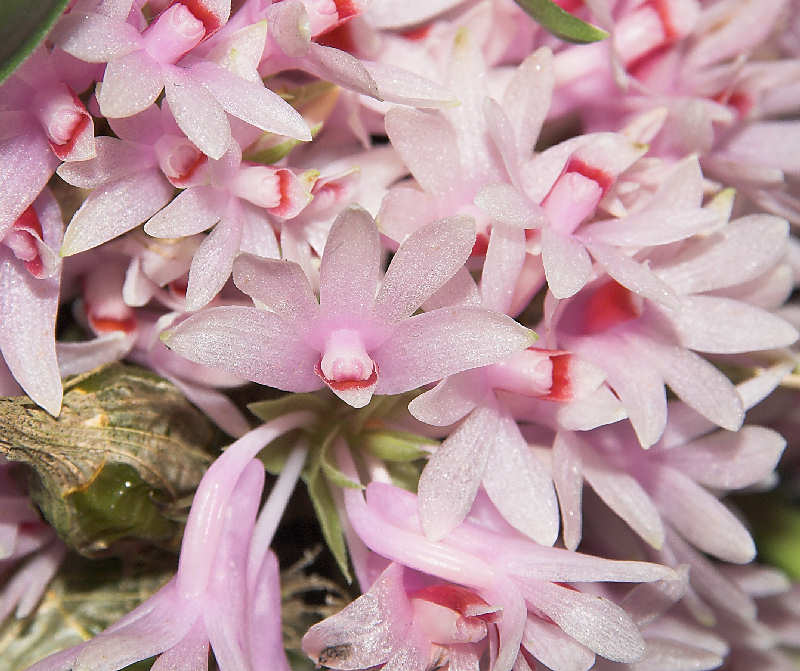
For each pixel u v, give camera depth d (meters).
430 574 0.15
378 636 0.15
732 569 0.19
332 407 0.16
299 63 0.15
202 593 0.15
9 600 0.17
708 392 0.16
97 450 0.16
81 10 0.15
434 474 0.15
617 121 0.17
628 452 0.17
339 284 0.15
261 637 0.15
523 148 0.16
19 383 0.15
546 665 0.15
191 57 0.15
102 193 0.15
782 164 0.18
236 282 0.14
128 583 0.17
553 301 0.15
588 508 0.18
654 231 0.16
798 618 0.20
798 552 0.20
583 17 0.17
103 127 0.16
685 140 0.17
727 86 0.17
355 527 0.16
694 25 0.17
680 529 0.17
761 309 0.16
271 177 0.15
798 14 0.18
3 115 0.15
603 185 0.16
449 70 0.16
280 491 0.16
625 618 0.15
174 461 0.16
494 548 0.15
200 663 0.15
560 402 0.16
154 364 0.16
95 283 0.16
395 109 0.15
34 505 0.17
